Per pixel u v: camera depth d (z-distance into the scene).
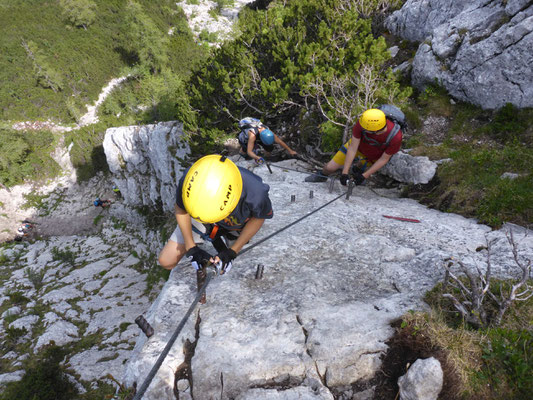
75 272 28.00
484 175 5.12
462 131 6.38
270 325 2.70
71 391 15.74
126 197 33.84
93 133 45.47
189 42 59.34
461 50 6.88
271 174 6.93
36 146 45.38
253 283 3.23
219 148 12.45
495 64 6.25
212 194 1.99
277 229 4.23
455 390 2.04
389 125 4.24
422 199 5.49
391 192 5.97
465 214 4.78
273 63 11.48
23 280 27.94
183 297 3.01
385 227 4.34
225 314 2.82
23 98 50.47
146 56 53.06
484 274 2.90
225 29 65.56
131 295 23.72
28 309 23.36
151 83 44.81
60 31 58.84
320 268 3.41
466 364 2.13
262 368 2.38
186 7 67.50
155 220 29.86
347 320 2.63
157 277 24.39
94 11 61.97
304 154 8.98
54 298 24.19
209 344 2.52
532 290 2.43
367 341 2.45
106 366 17.11
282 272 3.38
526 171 4.89
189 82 13.98
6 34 55.72
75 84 52.59
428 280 3.06
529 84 5.87
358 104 6.90
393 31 10.17
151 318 2.86
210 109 12.70
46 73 51.25
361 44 8.56
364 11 10.68
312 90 8.22
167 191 25.02
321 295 3.01
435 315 2.49
